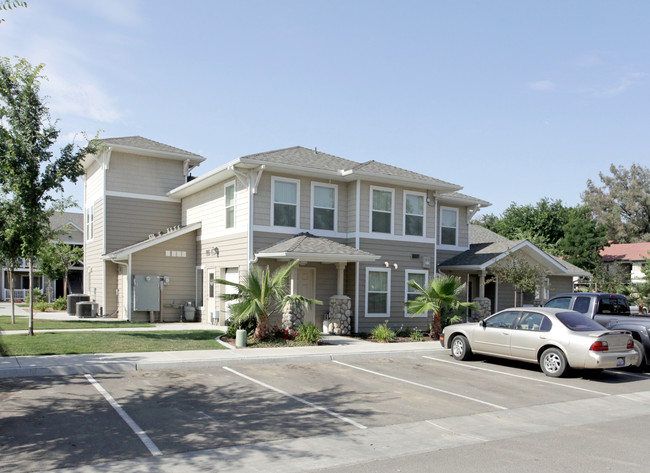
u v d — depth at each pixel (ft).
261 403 28.63
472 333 44.50
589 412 28.81
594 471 19.31
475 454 21.11
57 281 130.21
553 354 38.81
